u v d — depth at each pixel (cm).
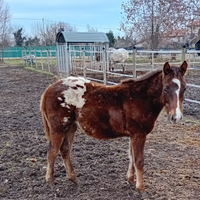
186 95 959
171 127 633
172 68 317
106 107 346
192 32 2319
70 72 1722
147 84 347
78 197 345
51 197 347
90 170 421
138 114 338
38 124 683
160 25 2214
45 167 432
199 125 634
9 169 423
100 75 1631
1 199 343
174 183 379
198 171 416
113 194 352
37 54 4138
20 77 1759
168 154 482
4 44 4091
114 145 534
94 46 1791
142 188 347
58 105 351
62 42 1920
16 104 934
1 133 609
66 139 379
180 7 2077
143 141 345
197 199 339
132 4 2248
